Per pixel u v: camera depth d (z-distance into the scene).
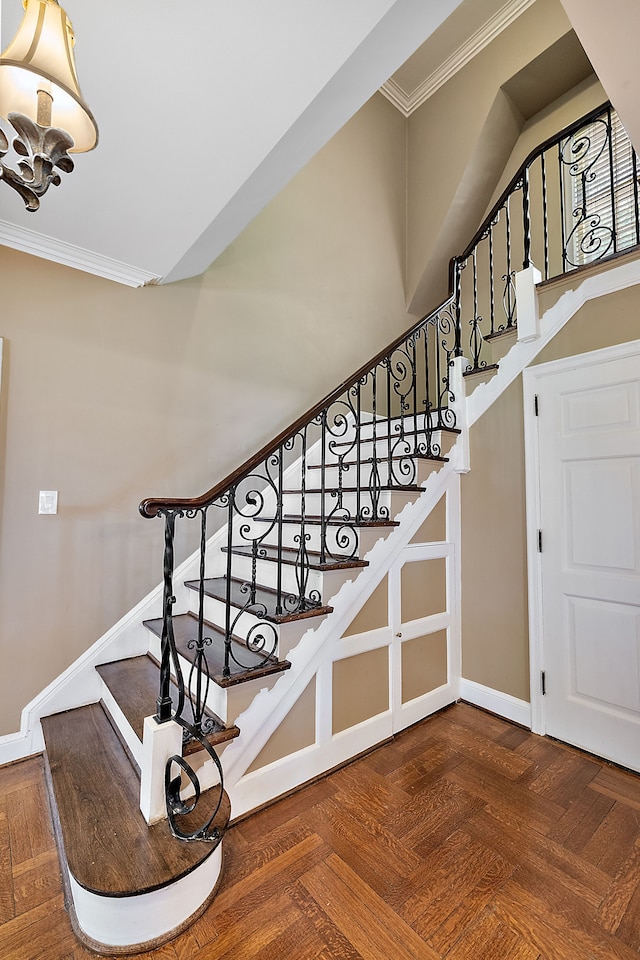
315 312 3.56
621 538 2.11
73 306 2.33
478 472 2.75
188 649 2.02
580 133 3.67
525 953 1.22
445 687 2.67
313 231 3.60
